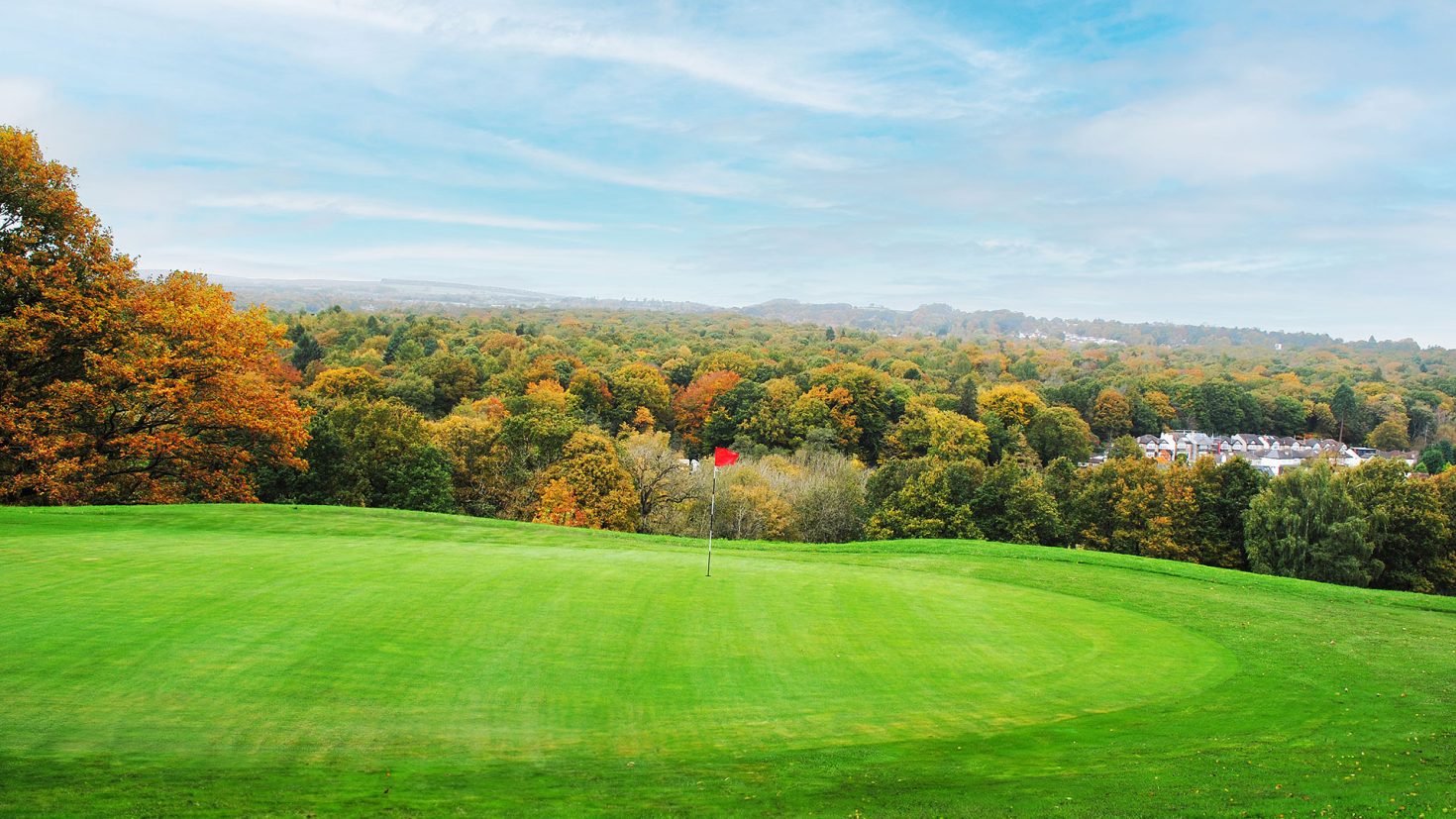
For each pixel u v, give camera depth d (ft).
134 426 120.26
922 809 34.22
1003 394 360.89
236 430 128.98
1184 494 171.22
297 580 63.77
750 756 40.65
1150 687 54.44
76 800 31.37
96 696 41.63
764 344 620.08
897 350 599.57
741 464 222.89
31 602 54.29
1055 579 85.92
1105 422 414.21
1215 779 37.86
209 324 116.67
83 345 109.60
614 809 33.86
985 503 175.94
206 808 31.65
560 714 44.39
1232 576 89.10
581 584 69.15
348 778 35.53
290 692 43.98
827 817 33.30
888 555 97.96
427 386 311.68
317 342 407.44
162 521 88.17
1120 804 34.65
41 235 107.65
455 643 52.95
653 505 184.34
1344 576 143.74
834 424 325.62
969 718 47.42
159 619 52.49
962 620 67.26
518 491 180.45
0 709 39.42
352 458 153.69
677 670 51.83
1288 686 55.31
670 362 420.36
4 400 105.60
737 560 88.02
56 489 102.94
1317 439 431.43
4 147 102.17
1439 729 47.09
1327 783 37.27
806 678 52.16
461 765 37.83
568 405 296.30
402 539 90.02
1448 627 71.05
